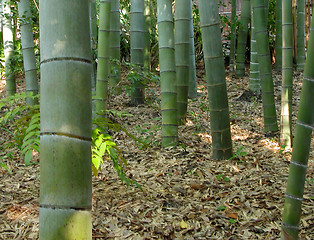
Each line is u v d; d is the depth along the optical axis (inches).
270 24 326.6
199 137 172.1
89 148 47.1
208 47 133.4
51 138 44.9
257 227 89.8
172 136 156.8
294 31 319.9
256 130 183.9
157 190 113.0
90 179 47.3
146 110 218.4
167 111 155.3
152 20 302.8
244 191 111.0
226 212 97.6
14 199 105.9
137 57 225.3
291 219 65.7
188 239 85.5
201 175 125.2
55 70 44.7
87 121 46.4
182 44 181.3
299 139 63.4
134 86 229.3
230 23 306.3
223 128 139.3
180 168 131.7
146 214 97.1
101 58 164.7
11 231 87.2
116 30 238.7
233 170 129.8
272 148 156.6
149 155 148.2
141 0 222.4
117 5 237.1
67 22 44.4
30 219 92.8
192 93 249.6
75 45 44.9
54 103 44.8
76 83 45.1
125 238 85.4
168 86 153.7
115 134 175.3
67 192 44.8
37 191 112.9
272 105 176.2
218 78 135.3
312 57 61.5
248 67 331.6
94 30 240.4
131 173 129.0
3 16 224.1
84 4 45.8
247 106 230.1
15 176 126.6
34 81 192.9
